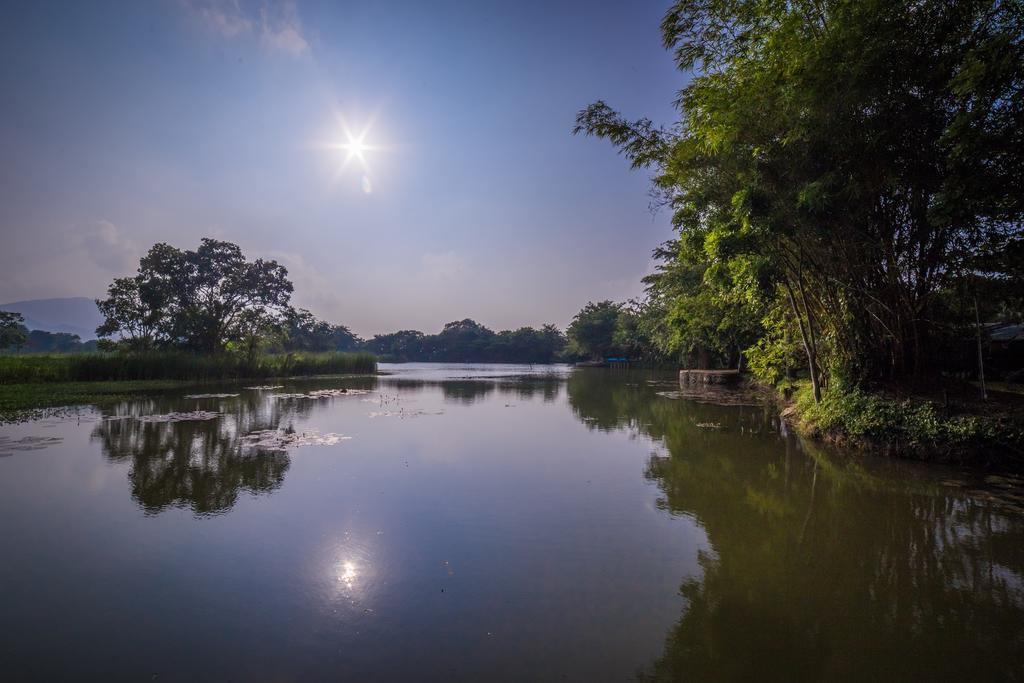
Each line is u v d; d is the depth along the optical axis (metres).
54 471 7.95
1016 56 5.88
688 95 10.20
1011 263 8.68
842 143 8.55
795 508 6.44
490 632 3.59
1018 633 3.67
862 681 3.12
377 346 106.88
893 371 10.91
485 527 5.68
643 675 3.13
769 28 8.55
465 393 23.22
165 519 5.84
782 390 17.55
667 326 32.53
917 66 7.50
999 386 11.64
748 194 9.06
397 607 3.93
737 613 3.92
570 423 13.52
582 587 4.30
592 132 12.14
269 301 35.16
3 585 4.25
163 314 31.45
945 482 7.58
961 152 6.99
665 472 8.19
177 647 3.39
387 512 6.14
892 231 9.62
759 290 10.40
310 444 10.22
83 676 3.08
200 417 13.98
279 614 3.81
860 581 4.48
